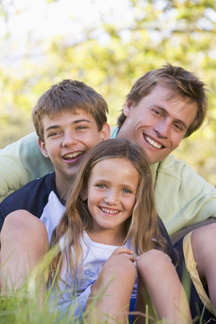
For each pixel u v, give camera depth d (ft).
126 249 5.09
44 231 5.14
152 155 7.41
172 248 5.88
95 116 6.95
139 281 4.72
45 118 6.77
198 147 21.36
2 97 20.59
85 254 5.59
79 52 20.26
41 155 7.74
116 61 20.03
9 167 7.60
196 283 5.28
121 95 19.95
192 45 19.42
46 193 6.68
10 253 4.63
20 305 3.66
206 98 7.80
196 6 19.06
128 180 5.69
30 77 20.68
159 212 7.41
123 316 4.04
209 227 5.52
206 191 7.65
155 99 7.29
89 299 4.46
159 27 19.70
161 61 19.29
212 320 5.10
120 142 5.99
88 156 5.94
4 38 20.07
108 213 5.65
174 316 3.97
